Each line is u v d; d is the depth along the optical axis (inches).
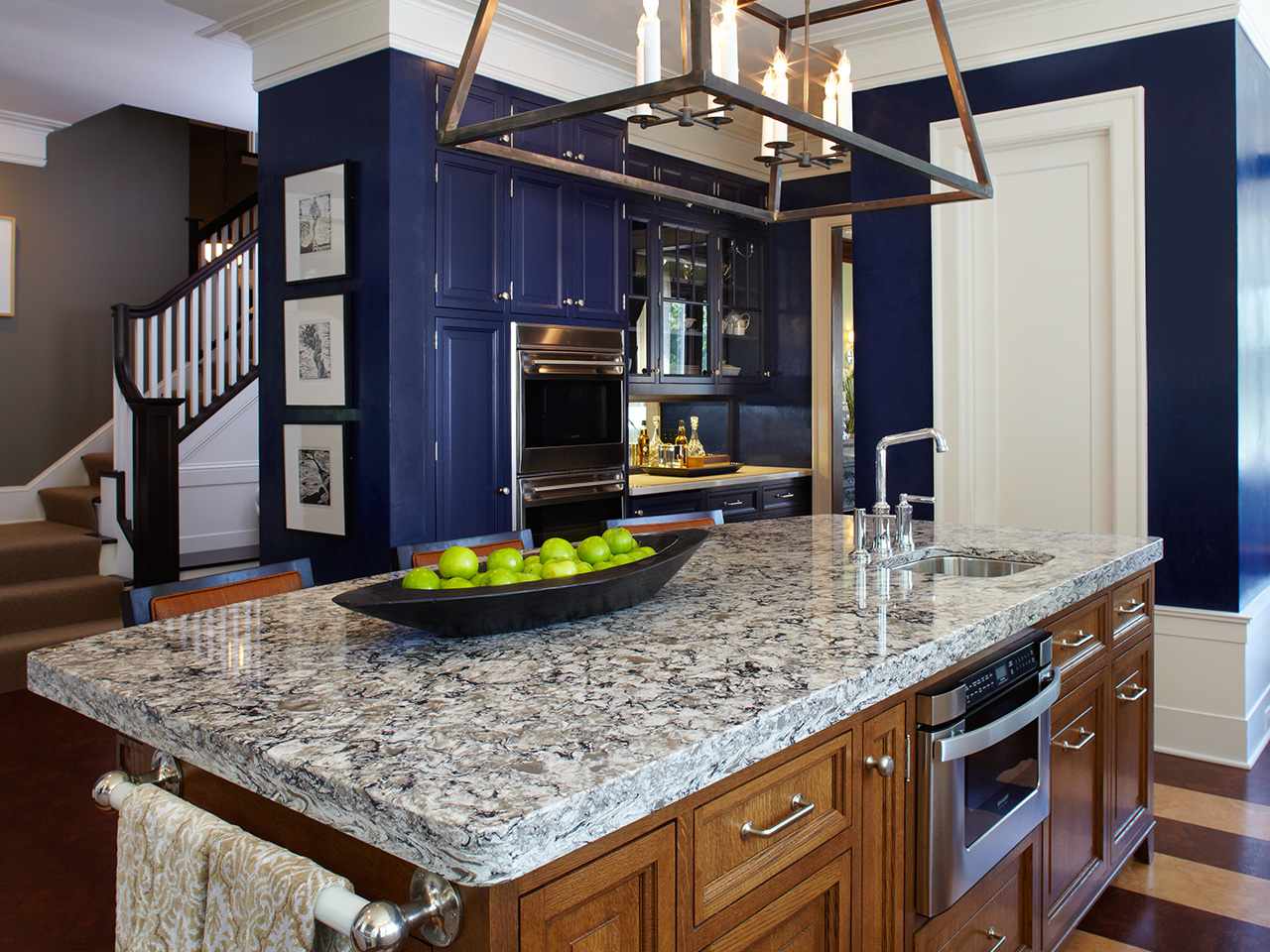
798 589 81.4
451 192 160.2
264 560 179.0
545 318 177.9
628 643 62.4
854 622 68.3
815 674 54.6
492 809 36.0
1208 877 109.0
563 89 177.3
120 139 271.1
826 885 55.9
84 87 213.2
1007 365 162.6
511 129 68.6
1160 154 144.6
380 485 154.7
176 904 43.9
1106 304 153.1
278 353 173.6
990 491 164.7
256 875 40.4
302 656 59.1
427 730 45.3
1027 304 160.2
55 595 192.4
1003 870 76.7
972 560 103.5
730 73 75.7
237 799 50.4
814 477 244.5
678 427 264.8
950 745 64.2
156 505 197.5
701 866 46.6
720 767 44.9
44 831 118.6
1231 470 140.9
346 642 63.0
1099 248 153.5
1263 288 157.8
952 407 165.6
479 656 59.0
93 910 100.1
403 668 56.3
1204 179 141.5
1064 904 87.5
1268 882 107.6
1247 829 121.0
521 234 172.2
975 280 164.4
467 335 163.9
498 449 169.6
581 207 184.1
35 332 253.3
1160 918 100.0
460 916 37.0
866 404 175.2
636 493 198.8
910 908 64.5
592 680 53.6
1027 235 159.9
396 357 152.7
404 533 155.0
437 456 159.5
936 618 69.5
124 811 47.5
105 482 213.2
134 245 274.5
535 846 35.5
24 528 229.9
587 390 187.6
